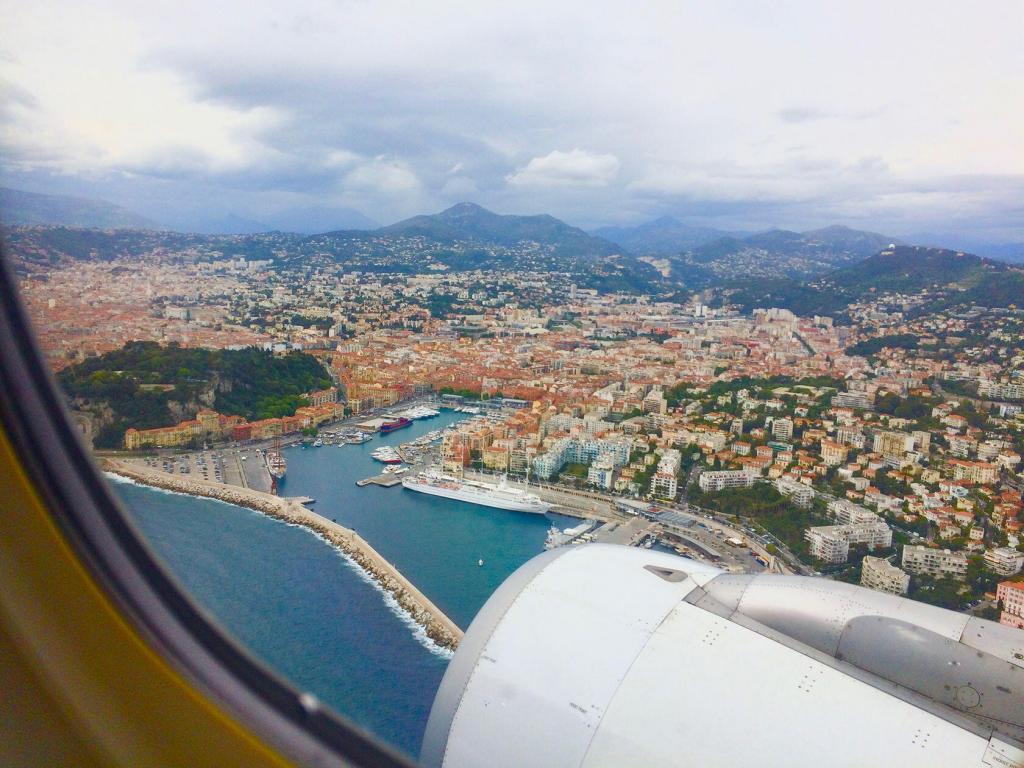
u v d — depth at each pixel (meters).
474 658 6.88
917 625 6.46
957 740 5.33
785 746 5.49
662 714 5.90
